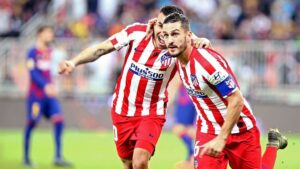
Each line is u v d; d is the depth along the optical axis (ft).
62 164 95.25
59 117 96.22
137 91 61.21
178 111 94.89
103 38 147.84
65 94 143.74
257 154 55.88
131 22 158.20
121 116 62.34
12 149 112.68
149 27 59.26
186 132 94.17
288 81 136.56
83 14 167.02
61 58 142.41
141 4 165.17
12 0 169.99
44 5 169.58
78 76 143.95
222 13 160.45
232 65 137.90
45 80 95.91
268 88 136.67
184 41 51.60
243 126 55.16
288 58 136.98
